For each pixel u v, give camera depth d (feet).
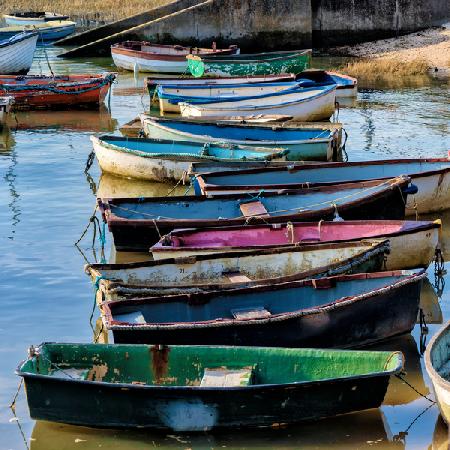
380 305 36.42
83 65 127.85
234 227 45.47
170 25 131.95
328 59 127.03
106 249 51.29
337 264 39.17
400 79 112.98
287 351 32.19
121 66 122.62
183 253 42.68
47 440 31.09
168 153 63.26
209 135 71.36
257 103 86.79
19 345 38.70
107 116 92.58
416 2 135.03
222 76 103.14
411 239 44.14
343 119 87.56
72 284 45.93
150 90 97.76
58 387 30.40
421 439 30.99
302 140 65.82
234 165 59.36
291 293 37.45
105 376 32.53
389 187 49.52
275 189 52.54
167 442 30.73
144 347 32.40
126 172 64.69
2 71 111.75
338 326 35.83
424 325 39.63
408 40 133.49
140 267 40.16
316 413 30.81
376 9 134.21
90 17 169.37
